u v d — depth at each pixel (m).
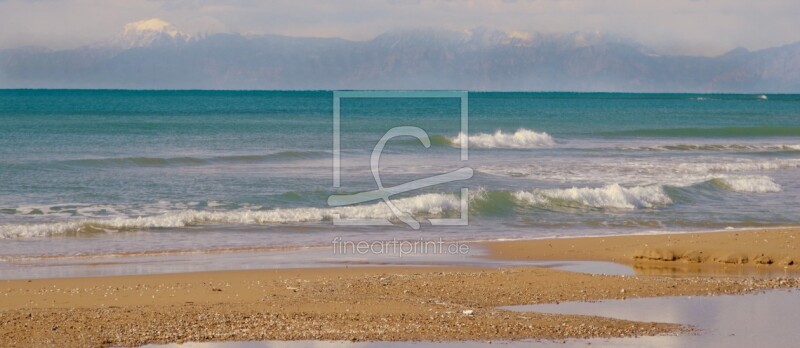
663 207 30.64
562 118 87.12
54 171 35.97
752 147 54.56
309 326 13.94
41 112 93.12
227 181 34.34
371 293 16.69
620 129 68.88
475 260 21.17
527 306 15.73
